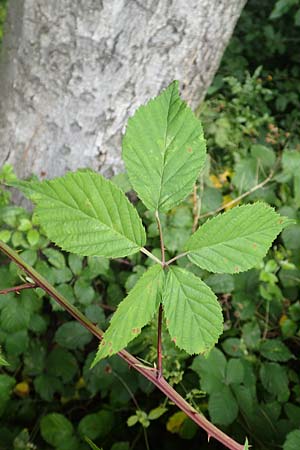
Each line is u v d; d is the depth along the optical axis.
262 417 0.69
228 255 0.31
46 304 0.81
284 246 0.86
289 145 1.12
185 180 0.31
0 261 0.74
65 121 0.74
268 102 1.42
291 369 0.79
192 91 0.77
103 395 0.76
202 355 0.68
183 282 0.31
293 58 1.53
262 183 0.84
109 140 0.76
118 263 0.82
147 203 0.30
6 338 0.70
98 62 0.68
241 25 1.55
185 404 0.32
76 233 0.30
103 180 0.29
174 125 0.31
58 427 0.71
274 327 0.80
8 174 0.71
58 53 0.69
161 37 0.66
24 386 0.80
